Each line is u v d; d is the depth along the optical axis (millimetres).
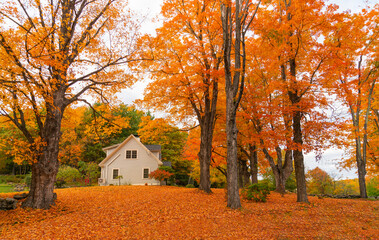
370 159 21328
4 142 11672
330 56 12086
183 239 7402
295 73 13656
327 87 12633
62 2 11867
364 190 17656
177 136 39594
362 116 21297
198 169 33719
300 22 11984
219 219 9469
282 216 9961
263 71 16312
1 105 9078
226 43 11492
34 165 10852
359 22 14594
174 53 15438
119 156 30250
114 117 14336
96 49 12258
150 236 7598
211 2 16000
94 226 8430
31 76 9023
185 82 15750
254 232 8078
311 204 12117
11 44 8445
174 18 15352
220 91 19234
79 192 16875
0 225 8312
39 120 11164
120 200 13281
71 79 11891
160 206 11547
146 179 29828
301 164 12938
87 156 40281
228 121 11766
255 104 15188
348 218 9797
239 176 26094
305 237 7621
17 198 11453
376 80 17812
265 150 18766
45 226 8297
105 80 13102
